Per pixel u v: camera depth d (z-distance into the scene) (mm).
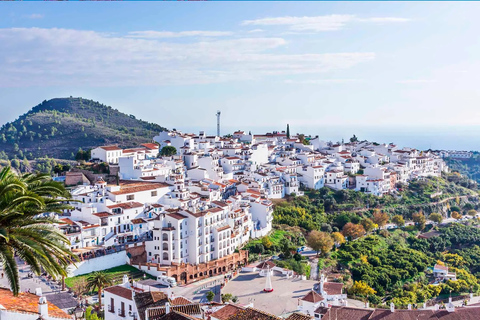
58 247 53250
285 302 153750
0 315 49156
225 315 102562
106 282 144500
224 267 197625
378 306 173500
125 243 193750
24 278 155125
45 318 51750
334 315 128750
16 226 52250
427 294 199500
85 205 196500
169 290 115875
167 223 189750
